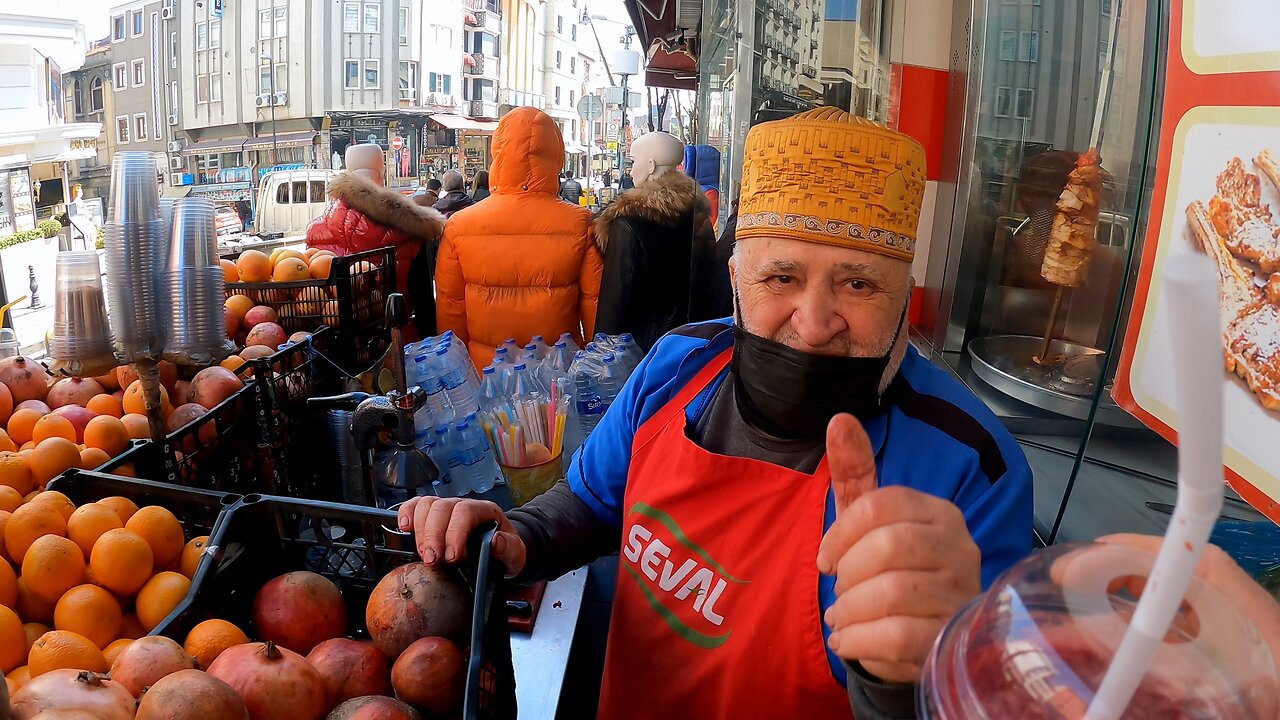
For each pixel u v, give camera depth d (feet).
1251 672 1.05
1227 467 2.31
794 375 3.06
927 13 6.56
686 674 3.36
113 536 3.55
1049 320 4.89
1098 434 3.26
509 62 91.81
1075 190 4.54
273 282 7.27
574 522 3.86
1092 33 4.56
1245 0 2.24
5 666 3.19
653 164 11.33
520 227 8.89
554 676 3.86
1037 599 1.19
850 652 1.80
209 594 3.39
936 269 6.44
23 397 5.20
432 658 2.96
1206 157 2.45
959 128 6.06
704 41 12.52
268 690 2.75
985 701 1.12
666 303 9.40
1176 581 0.89
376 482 4.89
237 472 5.13
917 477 2.99
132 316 4.21
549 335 9.21
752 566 3.19
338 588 3.71
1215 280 0.70
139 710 2.47
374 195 9.78
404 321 4.38
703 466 3.33
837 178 2.91
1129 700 0.98
